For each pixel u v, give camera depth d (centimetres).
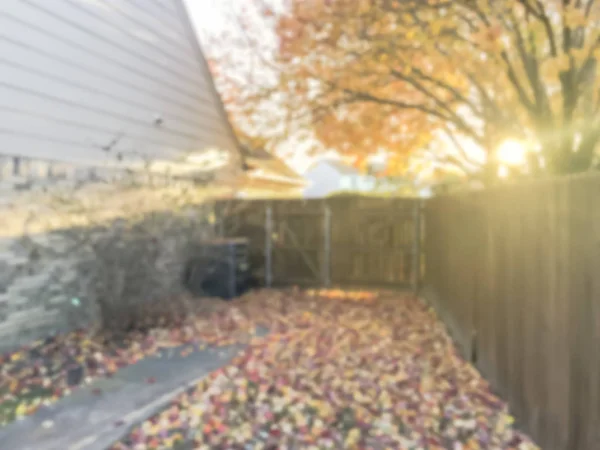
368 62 810
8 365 561
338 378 552
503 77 769
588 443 299
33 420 432
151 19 892
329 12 747
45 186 658
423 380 543
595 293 292
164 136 939
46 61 657
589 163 650
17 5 611
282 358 623
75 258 715
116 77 800
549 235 362
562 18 566
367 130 1012
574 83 609
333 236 1192
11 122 605
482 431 415
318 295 1105
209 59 1084
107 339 666
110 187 775
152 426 430
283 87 923
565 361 332
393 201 1152
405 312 924
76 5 711
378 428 431
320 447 401
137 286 723
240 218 1238
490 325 528
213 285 1030
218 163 1177
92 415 444
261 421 444
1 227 603
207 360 612
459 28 708
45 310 673
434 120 1020
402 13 683
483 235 559
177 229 982
